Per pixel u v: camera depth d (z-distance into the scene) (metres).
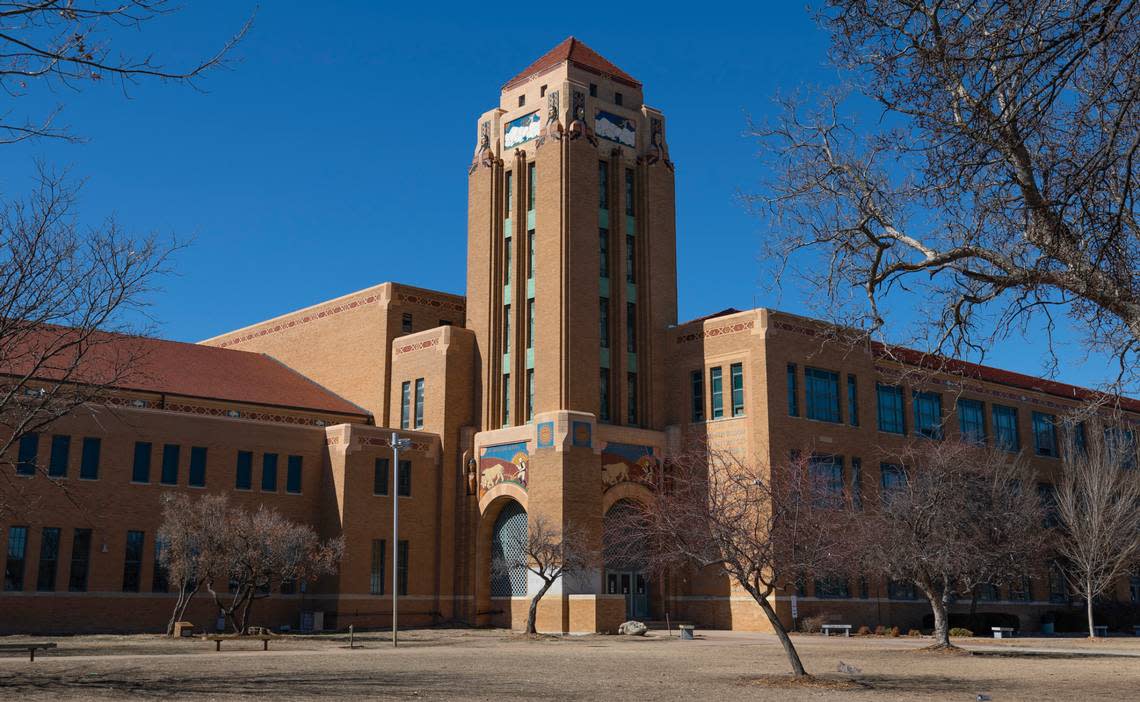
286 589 53.94
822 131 16.02
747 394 54.59
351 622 53.03
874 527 39.16
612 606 50.03
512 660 31.69
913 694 22.62
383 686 22.72
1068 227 12.49
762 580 27.33
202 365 61.19
